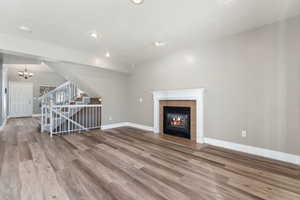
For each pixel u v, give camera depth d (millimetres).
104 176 1942
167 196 1545
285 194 1572
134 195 1561
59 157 2564
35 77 8562
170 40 3133
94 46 3461
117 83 5375
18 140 3600
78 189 1654
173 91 3939
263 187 1700
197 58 3455
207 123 3322
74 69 4285
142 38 3016
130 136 4035
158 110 4414
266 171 2062
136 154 2727
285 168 2139
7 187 1674
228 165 2260
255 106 2643
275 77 2432
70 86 5488
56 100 5703
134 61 4754
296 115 2252
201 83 3395
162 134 4219
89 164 2299
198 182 1808
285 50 2338
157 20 2334
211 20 2340
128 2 1890
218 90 3115
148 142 3475
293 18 2262
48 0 1833
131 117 5484
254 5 1949
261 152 2584
